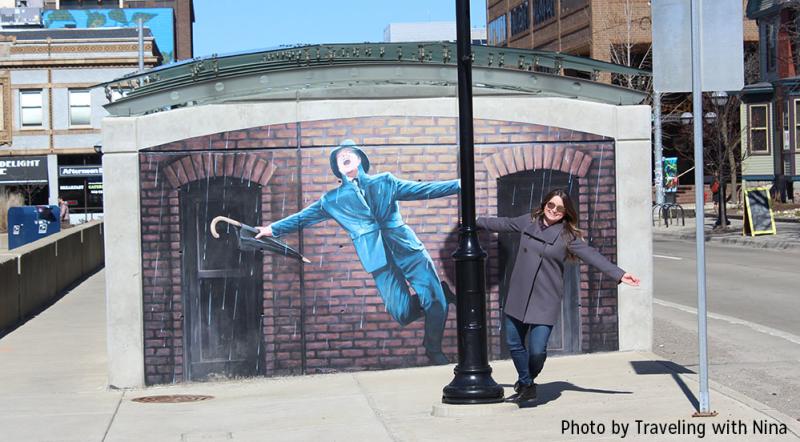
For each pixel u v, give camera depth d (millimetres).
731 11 8008
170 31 99312
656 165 43906
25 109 61188
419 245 11359
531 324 8539
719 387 9438
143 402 10375
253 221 11266
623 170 11430
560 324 11539
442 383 10352
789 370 10812
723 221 37094
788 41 49688
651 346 11594
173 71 11812
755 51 61188
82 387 11680
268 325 11328
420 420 8617
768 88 51531
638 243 11477
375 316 11383
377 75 11258
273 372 11336
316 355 11367
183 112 11156
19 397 11047
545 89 11516
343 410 9297
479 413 8617
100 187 61781
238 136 11211
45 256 22672
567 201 8492
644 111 11406
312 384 10812
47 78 61000
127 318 11211
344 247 11352
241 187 11250
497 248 11344
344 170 11297
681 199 61125
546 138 11359
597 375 10234
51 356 14586
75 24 97938
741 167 54281
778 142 50406
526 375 8688
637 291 11539
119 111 11289
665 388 9438
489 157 11328
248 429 8750
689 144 57781
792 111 49875
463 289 8875
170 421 9289
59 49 61000
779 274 21391
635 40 60438
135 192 11133
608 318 11562
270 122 11234
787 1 42344
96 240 32656
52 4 103625
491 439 7734
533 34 73938
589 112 11391
